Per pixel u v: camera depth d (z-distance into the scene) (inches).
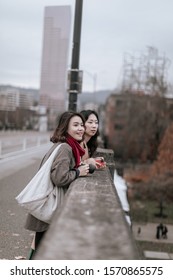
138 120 2608.3
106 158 296.0
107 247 72.6
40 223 151.1
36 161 811.4
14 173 588.4
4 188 441.1
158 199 1825.8
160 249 1078.4
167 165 1982.0
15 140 1720.0
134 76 2723.9
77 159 153.9
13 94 5703.7
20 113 4549.7
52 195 146.3
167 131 2074.3
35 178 146.9
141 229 1347.2
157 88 2554.1
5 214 319.0
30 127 4520.2
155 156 2394.2
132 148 2694.4
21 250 232.1
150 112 2541.8
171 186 1852.9
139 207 1673.2
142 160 2598.4
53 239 75.2
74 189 126.5
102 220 86.1
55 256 69.6
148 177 2162.9
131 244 74.2
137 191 1892.2
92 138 209.0
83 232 78.6
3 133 2522.1
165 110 2491.4
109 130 3038.9
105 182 144.4
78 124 155.9
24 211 333.1
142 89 2664.9
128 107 2728.8
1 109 4498.0
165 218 1563.7
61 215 89.0
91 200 106.7
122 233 78.9
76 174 147.3
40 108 4057.6
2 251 228.2
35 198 144.6
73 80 408.8
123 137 2856.8
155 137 2502.5
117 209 96.8
